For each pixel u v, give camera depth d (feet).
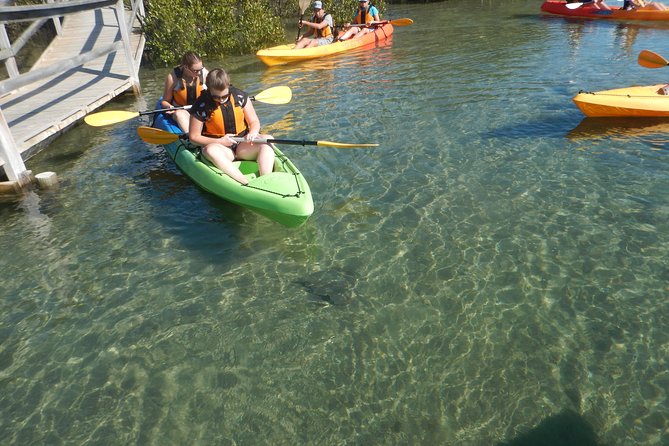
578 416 8.16
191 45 34.55
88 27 37.99
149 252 12.98
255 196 13.14
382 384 8.94
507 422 8.13
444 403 8.52
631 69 26.68
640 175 15.48
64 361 9.68
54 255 13.07
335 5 46.11
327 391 8.85
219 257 12.66
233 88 14.20
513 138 18.76
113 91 25.45
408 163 17.20
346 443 7.91
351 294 11.19
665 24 38.65
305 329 10.24
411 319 10.41
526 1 56.39
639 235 12.61
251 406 8.62
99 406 8.71
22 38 29.76
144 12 38.29
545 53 31.45
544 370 9.05
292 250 12.85
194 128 14.37
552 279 11.33
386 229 13.51
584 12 43.75
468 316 10.42
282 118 22.25
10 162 16.22
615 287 10.96
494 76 26.99
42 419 8.50
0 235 14.15
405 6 58.80
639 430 7.87
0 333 10.44
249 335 10.14
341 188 15.74
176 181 16.80
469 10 52.60
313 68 31.48
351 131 20.25
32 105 23.21
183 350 9.83
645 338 9.59
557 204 14.21
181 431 8.21
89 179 17.38
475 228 13.34
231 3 36.73
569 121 20.08
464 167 16.69
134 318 10.71
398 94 24.82
